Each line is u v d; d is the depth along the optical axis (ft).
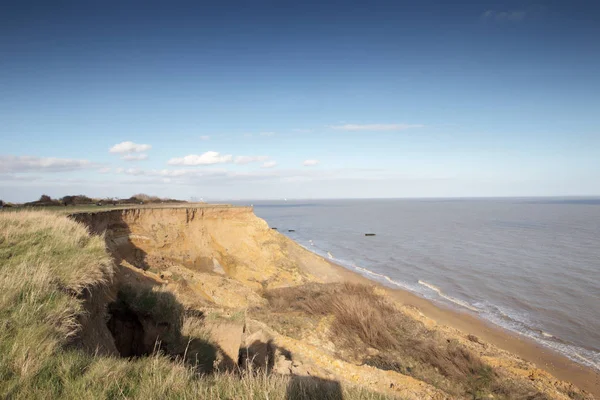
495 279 128.26
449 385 45.70
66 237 32.81
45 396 12.43
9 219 37.27
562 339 75.51
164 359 18.19
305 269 122.62
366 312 62.85
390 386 42.27
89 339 21.77
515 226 330.75
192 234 106.01
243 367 32.55
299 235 276.62
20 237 31.30
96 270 26.89
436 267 150.41
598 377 59.67
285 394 15.74
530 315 90.89
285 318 59.62
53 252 28.37
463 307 97.55
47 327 16.52
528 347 71.31
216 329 34.94
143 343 30.89
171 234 98.73
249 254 114.83
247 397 14.64
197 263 98.78
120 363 15.90
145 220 96.27
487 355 59.77
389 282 125.49
